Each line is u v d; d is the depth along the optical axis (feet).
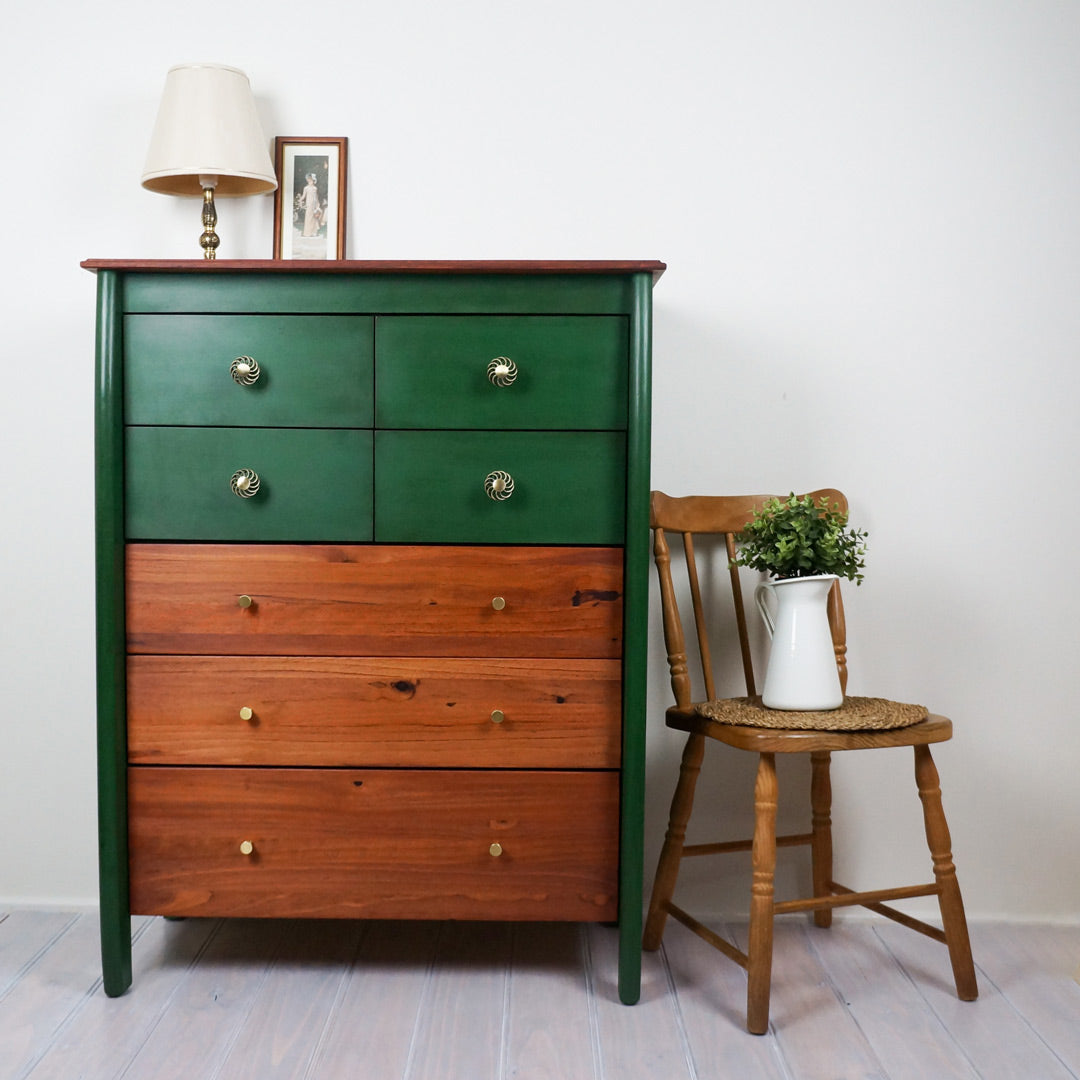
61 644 6.35
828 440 6.34
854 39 6.28
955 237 6.29
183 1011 4.97
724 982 5.37
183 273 4.98
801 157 6.29
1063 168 6.27
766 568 5.49
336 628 5.03
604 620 5.04
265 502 5.03
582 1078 4.39
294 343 4.99
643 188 6.29
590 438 5.01
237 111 5.79
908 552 6.36
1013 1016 5.01
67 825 6.39
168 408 5.02
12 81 6.29
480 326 4.98
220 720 5.06
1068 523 6.33
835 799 6.41
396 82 6.29
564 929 6.06
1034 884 6.39
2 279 6.29
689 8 6.28
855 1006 5.10
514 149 6.29
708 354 6.32
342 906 5.08
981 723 6.39
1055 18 6.26
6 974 5.40
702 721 5.19
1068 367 6.30
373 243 6.30
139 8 6.28
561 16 6.29
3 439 6.31
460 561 5.03
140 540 5.06
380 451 5.01
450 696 5.05
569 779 5.08
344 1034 4.75
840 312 6.31
